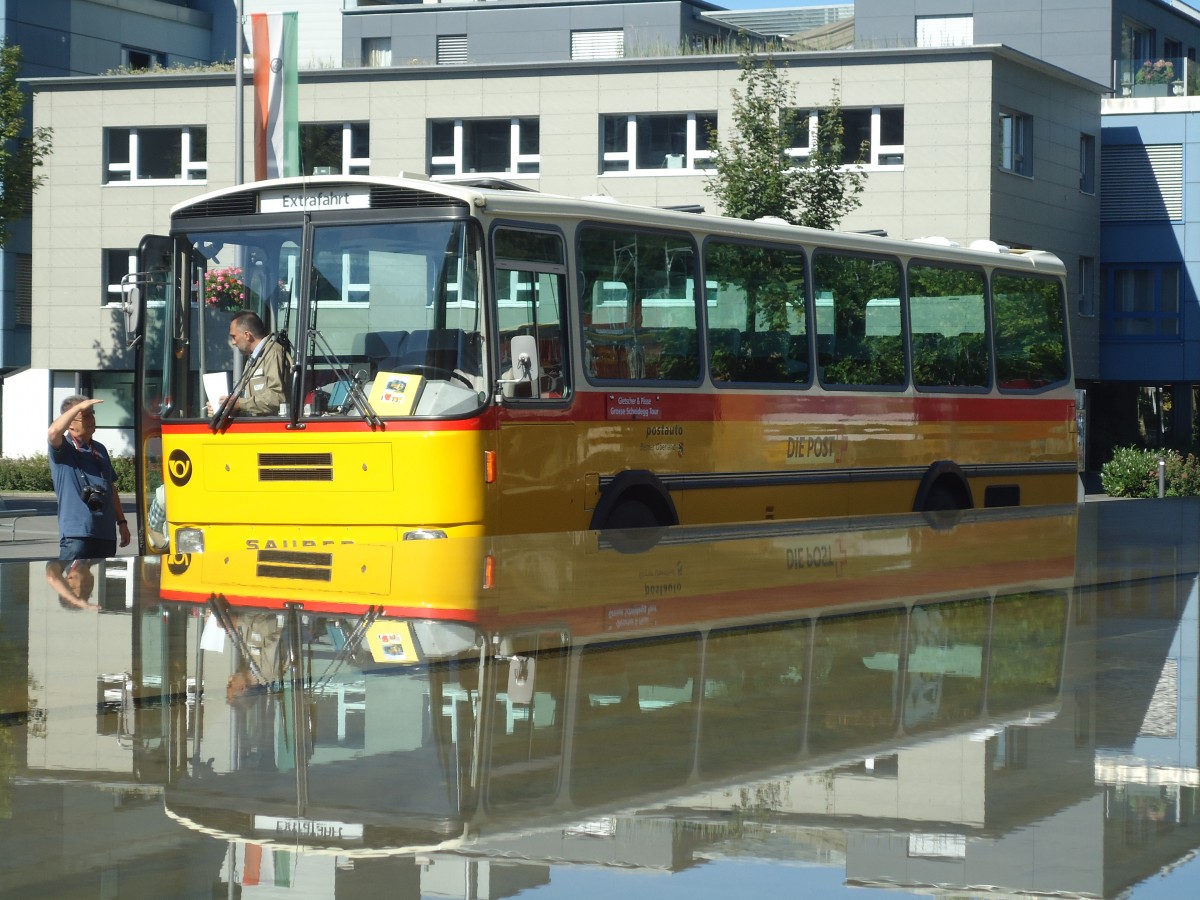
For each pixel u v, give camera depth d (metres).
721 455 14.77
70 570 9.12
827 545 10.14
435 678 4.98
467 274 12.47
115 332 48.88
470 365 12.42
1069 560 9.22
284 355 12.88
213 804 3.27
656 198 45.50
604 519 13.41
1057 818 3.09
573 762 3.70
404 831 3.00
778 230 15.78
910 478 17.47
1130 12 58.22
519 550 9.92
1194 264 51.78
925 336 17.84
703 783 3.44
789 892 2.54
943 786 3.41
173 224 13.55
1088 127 50.16
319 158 47.47
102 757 3.82
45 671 5.16
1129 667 5.26
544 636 5.91
